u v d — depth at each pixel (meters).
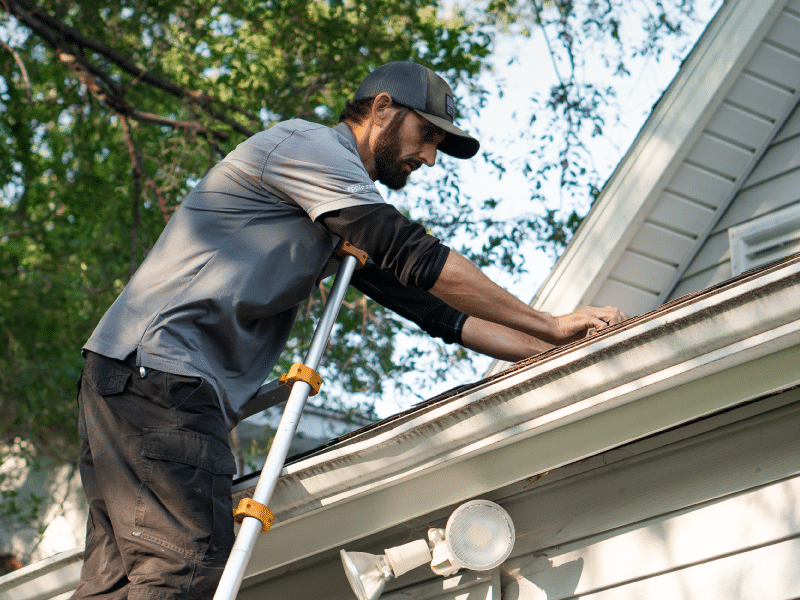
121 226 10.51
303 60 9.41
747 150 4.88
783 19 4.80
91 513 2.01
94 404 1.97
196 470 1.86
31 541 10.47
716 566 1.97
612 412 1.90
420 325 2.70
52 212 10.50
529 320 2.24
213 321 2.04
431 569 2.19
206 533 1.83
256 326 2.14
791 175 4.75
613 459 2.19
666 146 4.81
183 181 8.67
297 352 9.27
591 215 4.96
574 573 2.14
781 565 1.89
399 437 1.98
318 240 2.21
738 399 1.80
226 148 10.24
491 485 2.04
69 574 2.51
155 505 1.84
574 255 4.93
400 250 2.13
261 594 2.55
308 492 2.07
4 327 9.91
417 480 2.09
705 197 4.88
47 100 9.23
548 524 2.22
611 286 4.93
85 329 10.07
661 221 4.87
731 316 1.69
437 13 10.70
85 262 10.97
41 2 8.95
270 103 9.34
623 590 2.06
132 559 1.83
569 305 4.88
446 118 2.44
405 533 2.36
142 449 1.87
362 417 9.38
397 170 2.47
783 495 1.94
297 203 2.18
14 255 10.52
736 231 4.82
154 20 9.22
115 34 8.90
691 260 4.98
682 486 2.08
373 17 9.34
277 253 2.14
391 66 2.46
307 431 9.23
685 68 4.91
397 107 2.42
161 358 1.93
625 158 4.93
